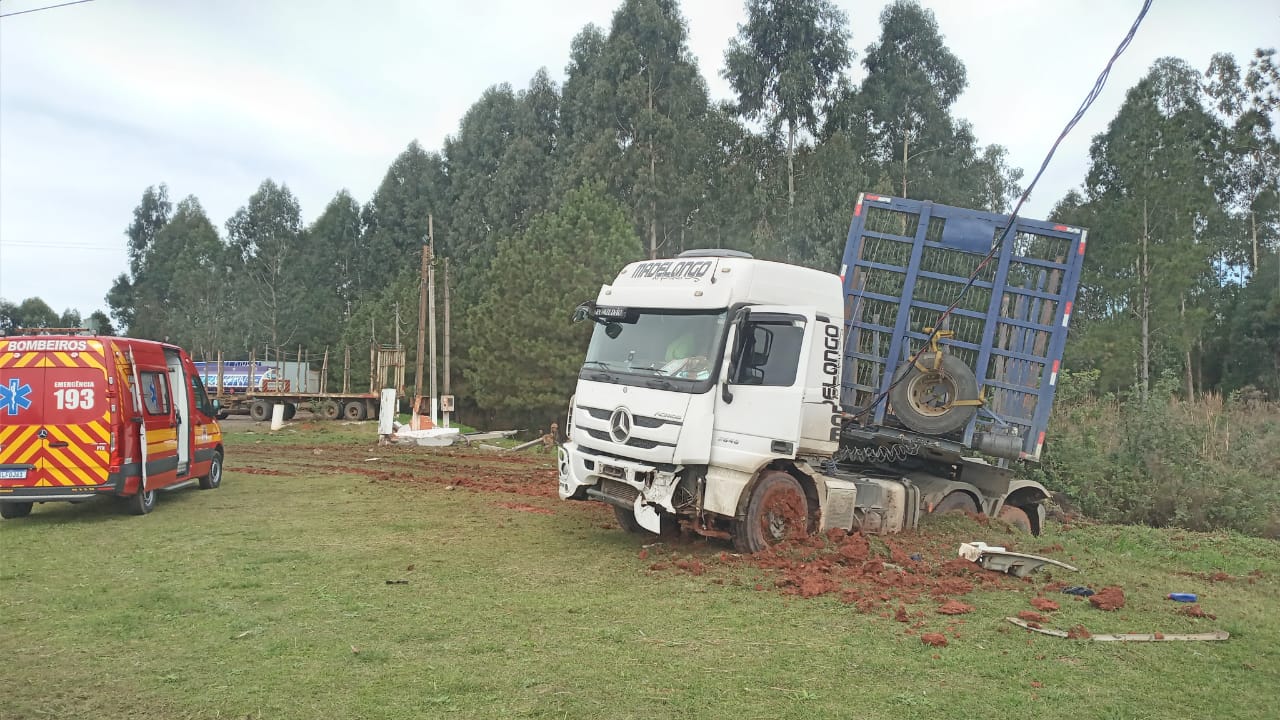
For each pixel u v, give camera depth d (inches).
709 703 187.9
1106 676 212.8
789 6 1668.3
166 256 3353.8
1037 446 407.8
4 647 224.8
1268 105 1599.4
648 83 1734.7
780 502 354.0
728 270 346.6
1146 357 1253.1
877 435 417.4
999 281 413.4
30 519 449.4
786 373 353.1
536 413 1592.0
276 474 680.4
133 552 358.3
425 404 1617.9
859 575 316.2
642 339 363.9
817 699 191.3
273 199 3154.5
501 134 2623.0
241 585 297.3
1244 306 1611.7
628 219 1605.6
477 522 442.6
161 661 213.5
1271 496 520.4
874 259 432.5
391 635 236.7
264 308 2933.1
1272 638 254.1
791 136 1644.9
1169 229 1304.1
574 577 315.3
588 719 177.3
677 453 335.0
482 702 186.1
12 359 433.7
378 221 2999.5
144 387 471.8
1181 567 374.6
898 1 1886.1
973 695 196.2
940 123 1798.7
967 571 322.7
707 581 309.3
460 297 2161.7
